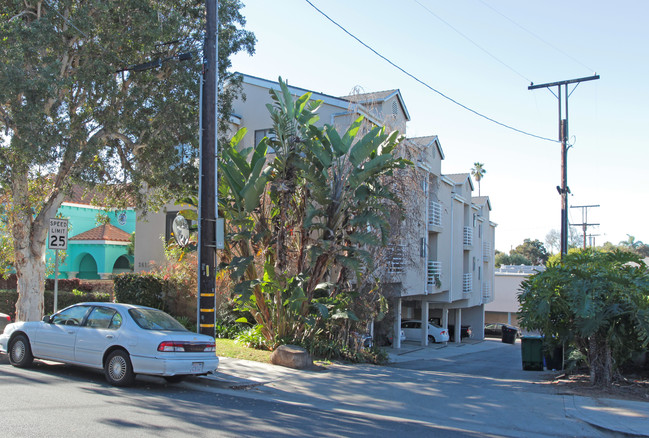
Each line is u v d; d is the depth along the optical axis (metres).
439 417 8.64
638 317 9.98
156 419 7.08
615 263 11.34
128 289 18.80
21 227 14.73
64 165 14.41
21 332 10.52
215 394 9.36
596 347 10.85
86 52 14.11
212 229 11.08
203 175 11.16
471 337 44.62
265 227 14.33
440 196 30.55
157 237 22.97
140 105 14.37
